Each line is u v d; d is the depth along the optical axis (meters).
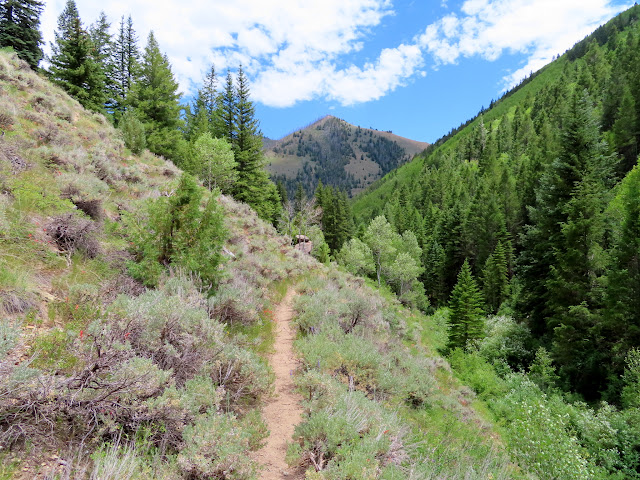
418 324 30.38
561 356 19.97
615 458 12.16
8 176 6.46
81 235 6.25
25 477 2.26
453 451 6.48
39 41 29.77
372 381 7.21
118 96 34.62
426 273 59.41
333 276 20.45
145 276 6.35
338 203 71.19
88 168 10.31
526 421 11.85
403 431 5.55
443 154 151.38
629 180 25.25
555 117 91.38
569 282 21.64
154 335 4.22
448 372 18.16
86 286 4.86
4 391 2.46
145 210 7.66
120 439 2.96
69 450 2.64
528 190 49.72
